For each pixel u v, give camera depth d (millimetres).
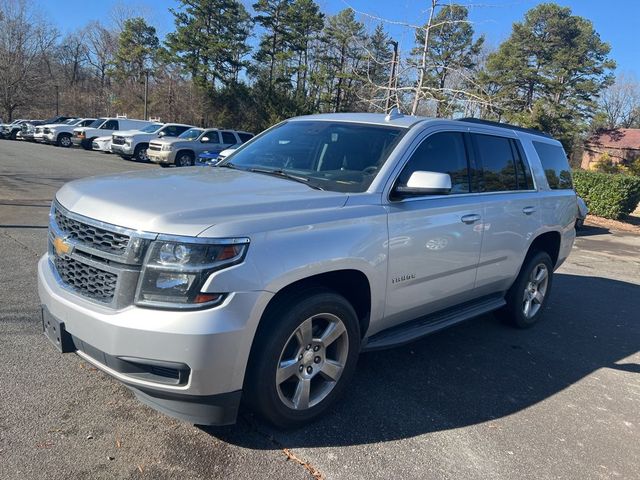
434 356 4660
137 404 3373
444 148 4242
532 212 5164
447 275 4180
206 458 2898
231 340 2705
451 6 12102
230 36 53344
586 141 52094
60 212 3178
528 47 45938
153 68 71250
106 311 2727
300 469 2873
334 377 3387
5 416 3129
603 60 48781
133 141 26141
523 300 5508
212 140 23984
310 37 48156
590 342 5445
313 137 4281
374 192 3578
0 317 4531
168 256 2646
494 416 3684
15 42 69500
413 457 3088
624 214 18469
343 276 3436
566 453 3305
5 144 32500
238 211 2922
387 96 13500
